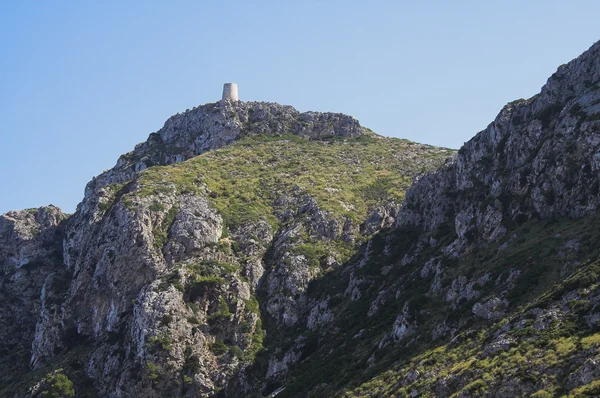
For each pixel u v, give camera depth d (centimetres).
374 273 11612
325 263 12962
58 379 11362
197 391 10794
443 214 11550
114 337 12038
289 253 13025
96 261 13375
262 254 13450
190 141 19912
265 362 11225
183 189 14588
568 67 10725
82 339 12788
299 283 12475
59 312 13125
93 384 11500
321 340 10781
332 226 13875
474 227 9738
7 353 14175
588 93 9575
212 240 13362
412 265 10906
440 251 10256
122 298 12556
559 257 7738
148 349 11031
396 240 12150
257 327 11969
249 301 12288
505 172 10338
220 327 11744
